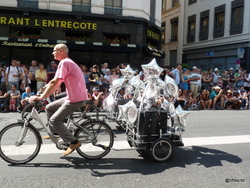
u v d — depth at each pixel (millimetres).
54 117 3695
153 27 18906
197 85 11016
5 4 14516
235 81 13508
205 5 23328
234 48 20250
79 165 3908
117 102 6082
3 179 3348
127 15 16562
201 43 23922
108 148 4203
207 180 3453
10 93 8789
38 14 14961
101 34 16156
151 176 3545
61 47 3711
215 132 6180
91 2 15844
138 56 16812
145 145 4062
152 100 4172
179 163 4070
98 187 3184
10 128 3943
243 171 3791
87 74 10133
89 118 4238
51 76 10094
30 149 4055
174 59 28188
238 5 19750
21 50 15055
